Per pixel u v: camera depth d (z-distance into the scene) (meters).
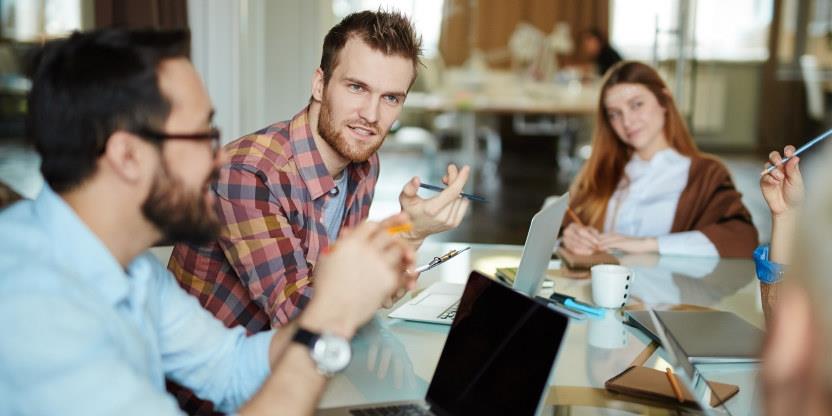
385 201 6.35
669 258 2.33
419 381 1.34
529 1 9.21
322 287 1.03
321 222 1.75
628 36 9.28
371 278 1.02
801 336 0.53
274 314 1.57
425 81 9.00
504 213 6.31
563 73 8.44
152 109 0.96
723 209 2.56
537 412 1.06
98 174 0.98
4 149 5.62
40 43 1.03
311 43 4.62
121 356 0.92
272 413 0.96
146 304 1.09
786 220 1.58
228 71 3.94
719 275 2.12
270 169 1.66
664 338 1.38
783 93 9.10
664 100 2.68
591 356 1.48
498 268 2.04
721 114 9.48
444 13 9.20
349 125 1.68
